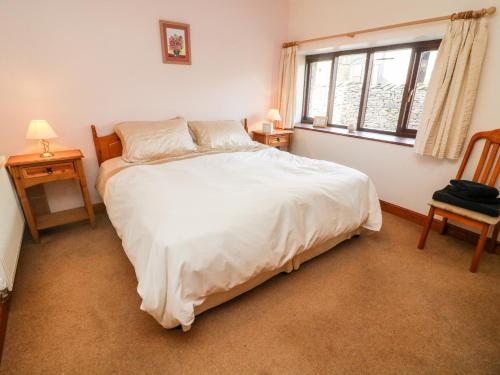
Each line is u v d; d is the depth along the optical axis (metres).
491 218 1.79
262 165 2.30
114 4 2.46
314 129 3.60
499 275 1.89
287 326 1.46
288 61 3.62
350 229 2.04
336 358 1.29
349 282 1.81
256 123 3.82
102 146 2.66
